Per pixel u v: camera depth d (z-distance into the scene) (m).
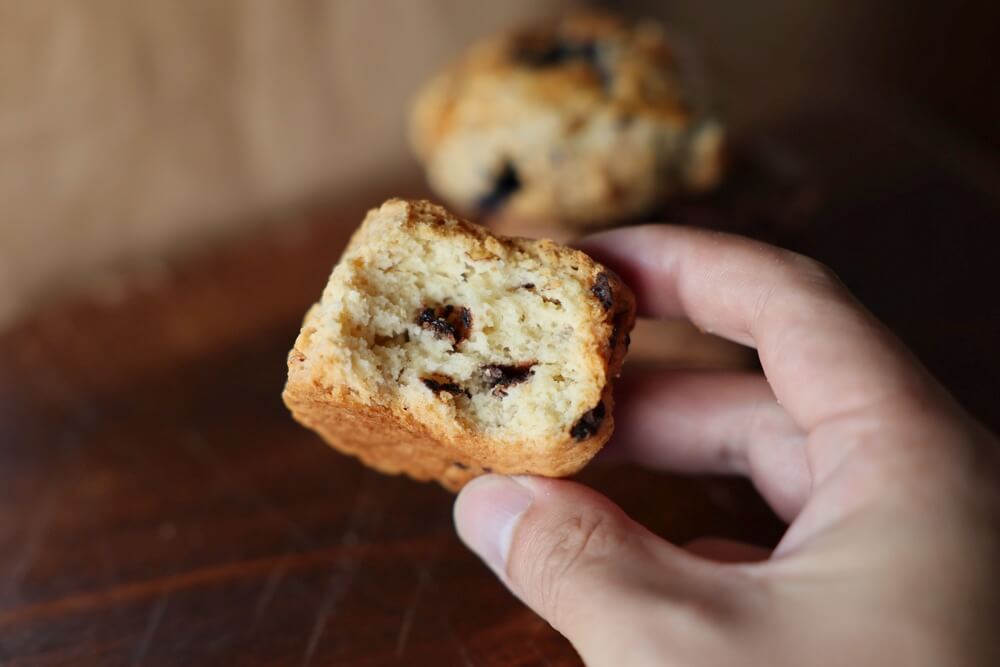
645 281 0.17
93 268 0.25
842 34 0.32
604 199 0.23
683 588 0.13
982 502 0.12
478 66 0.24
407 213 0.15
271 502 0.20
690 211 0.23
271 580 0.18
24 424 0.21
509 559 0.15
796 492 0.17
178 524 0.19
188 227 0.26
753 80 0.27
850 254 0.23
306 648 0.17
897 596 0.12
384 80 0.27
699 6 0.32
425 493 0.20
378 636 0.17
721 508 0.19
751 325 0.15
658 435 0.18
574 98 0.23
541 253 0.15
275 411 0.21
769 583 0.13
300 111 0.26
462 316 0.15
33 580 0.19
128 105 0.24
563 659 0.17
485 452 0.15
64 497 0.20
